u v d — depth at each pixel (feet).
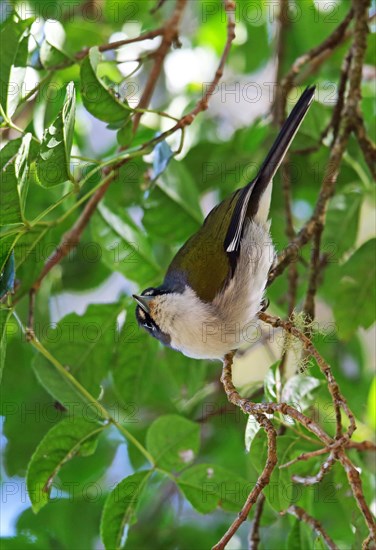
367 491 27.37
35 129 30.86
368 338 44.70
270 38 44.14
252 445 24.71
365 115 40.55
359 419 36.63
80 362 31.89
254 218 30.86
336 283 35.42
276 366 25.96
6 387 36.94
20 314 34.50
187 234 34.71
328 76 41.91
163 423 27.94
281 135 30.91
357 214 36.76
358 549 26.30
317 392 26.35
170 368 34.35
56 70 30.09
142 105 33.86
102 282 39.86
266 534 35.37
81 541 36.60
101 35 41.55
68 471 36.14
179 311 29.30
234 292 29.35
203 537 36.58
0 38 25.11
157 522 36.94
